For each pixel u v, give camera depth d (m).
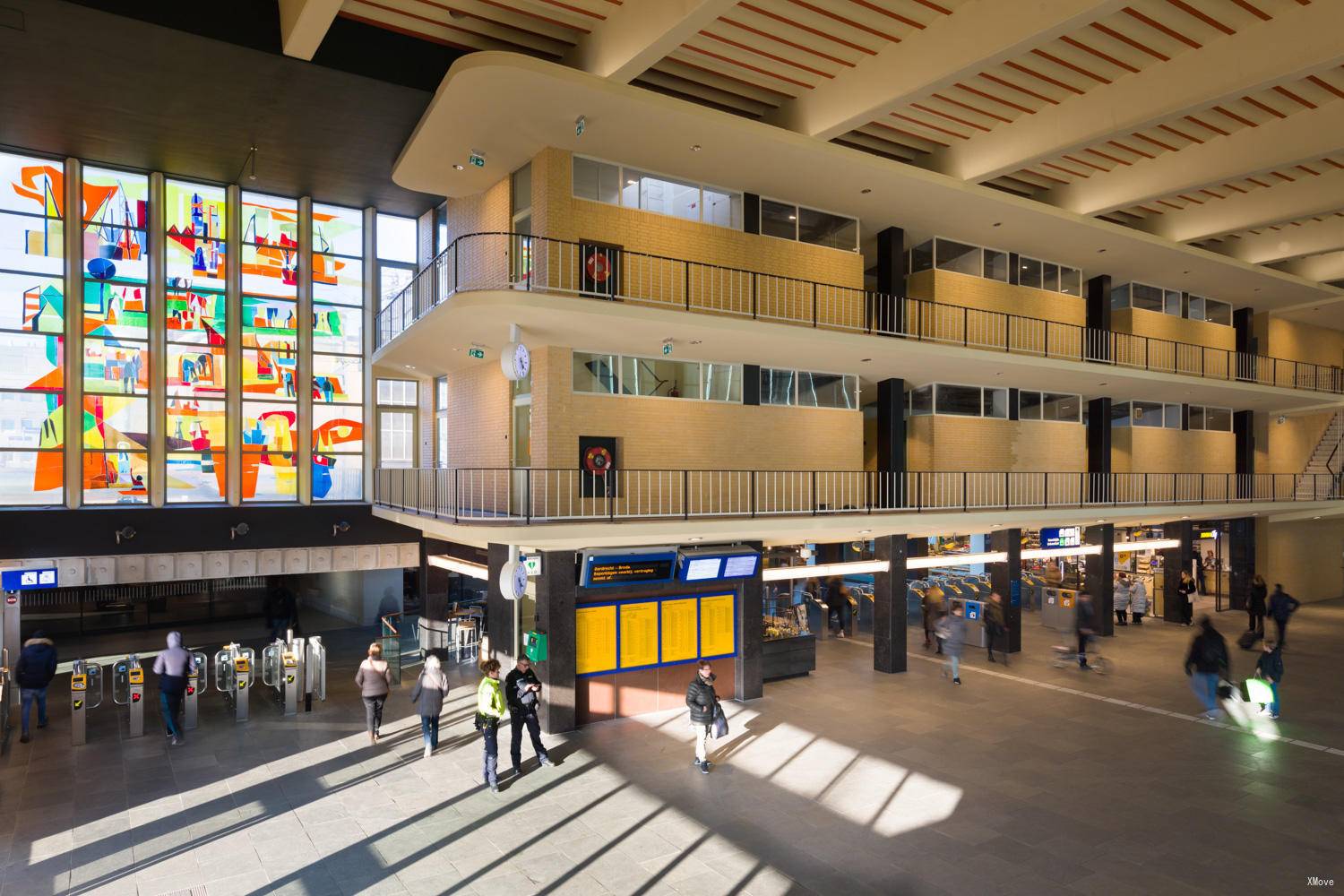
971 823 9.01
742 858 8.20
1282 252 20.02
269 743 11.77
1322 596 27.61
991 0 9.46
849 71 11.66
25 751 11.41
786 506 15.55
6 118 13.66
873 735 12.13
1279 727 12.57
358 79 12.27
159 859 8.16
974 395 18.56
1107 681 15.48
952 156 14.66
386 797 9.75
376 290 18.69
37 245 15.24
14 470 14.98
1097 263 20.06
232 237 16.94
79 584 15.15
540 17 10.65
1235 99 11.79
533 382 13.38
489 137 12.18
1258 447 26.50
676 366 14.38
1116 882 7.73
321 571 17.66
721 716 10.87
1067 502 20.30
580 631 12.74
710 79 12.05
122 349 15.98
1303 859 8.19
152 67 11.93
